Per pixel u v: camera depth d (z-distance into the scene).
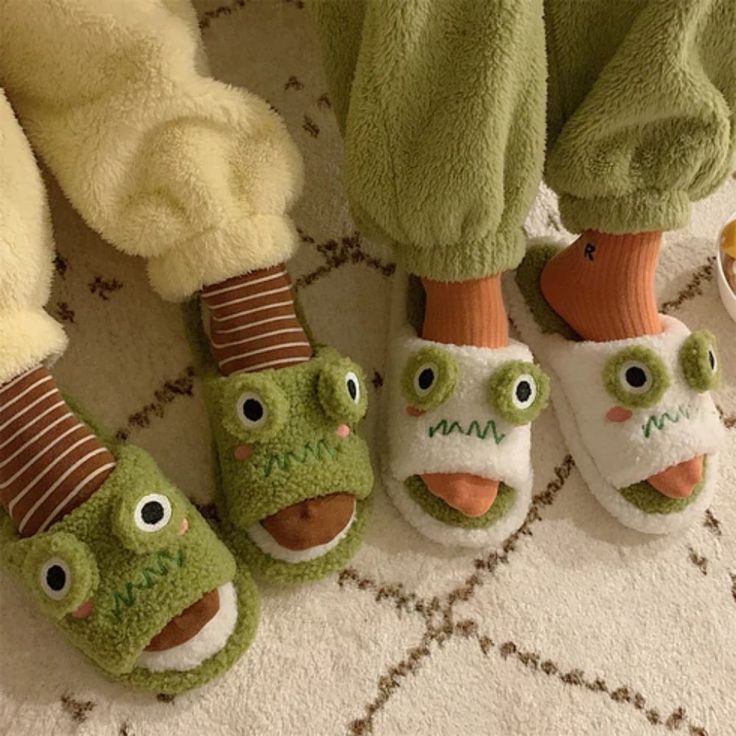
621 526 0.72
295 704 0.64
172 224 0.62
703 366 0.68
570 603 0.69
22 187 0.58
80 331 0.71
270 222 0.63
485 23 0.56
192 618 0.59
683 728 0.67
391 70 0.58
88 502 0.58
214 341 0.66
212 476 0.68
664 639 0.70
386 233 0.65
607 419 0.69
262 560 0.64
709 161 0.64
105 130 0.60
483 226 0.63
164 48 0.59
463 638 0.67
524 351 0.69
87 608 0.57
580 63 0.65
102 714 0.62
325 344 0.73
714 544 0.73
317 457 0.62
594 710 0.67
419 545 0.69
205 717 0.63
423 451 0.66
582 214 0.67
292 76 0.79
